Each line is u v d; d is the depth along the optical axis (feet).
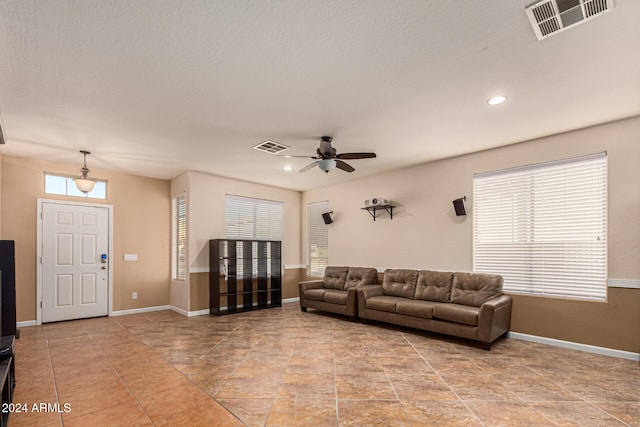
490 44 7.35
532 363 11.23
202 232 19.65
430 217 17.53
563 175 13.42
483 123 12.12
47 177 17.20
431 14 6.36
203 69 8.29
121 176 19.54
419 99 10.09
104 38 6.97
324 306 19.02
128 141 13.82
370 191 20.52
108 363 11.26
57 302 17.17
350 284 19.85
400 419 7.66
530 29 6.82
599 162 12.55
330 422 7.54
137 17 6.33
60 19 6.34
